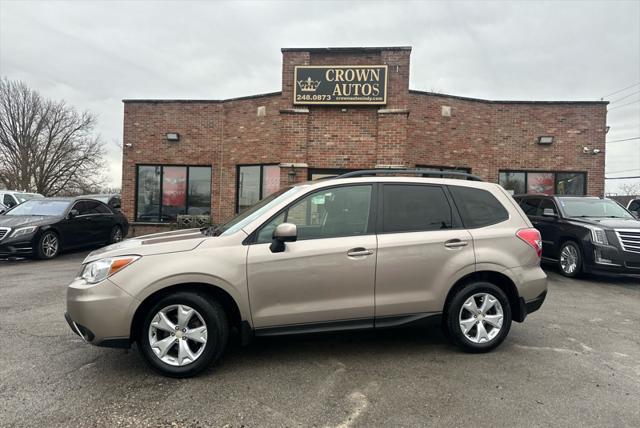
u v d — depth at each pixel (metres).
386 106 10.88
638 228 7.37
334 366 3.58
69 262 9.12
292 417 2.75
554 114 13.57
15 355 3.75
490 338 3.91
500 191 4.23
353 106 11.02
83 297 3.22
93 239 10.97
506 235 4.01
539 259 4.12
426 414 2.80
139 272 3.26
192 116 14.10
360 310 3.63
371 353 3.89
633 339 4.36
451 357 3.80
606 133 13.52
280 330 3.51
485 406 2.92
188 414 2.77
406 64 10.87
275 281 3.46
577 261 7.84
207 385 3.20
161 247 3.40
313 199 3.74
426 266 3.76
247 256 3.43
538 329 4.66
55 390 3.09
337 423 2.68
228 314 3.58
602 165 13.48
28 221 9.41
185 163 14.15
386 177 3.99
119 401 2.93
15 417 2.70
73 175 35.12
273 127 12.95
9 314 5.03
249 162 13.43
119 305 3.20
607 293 6.65
